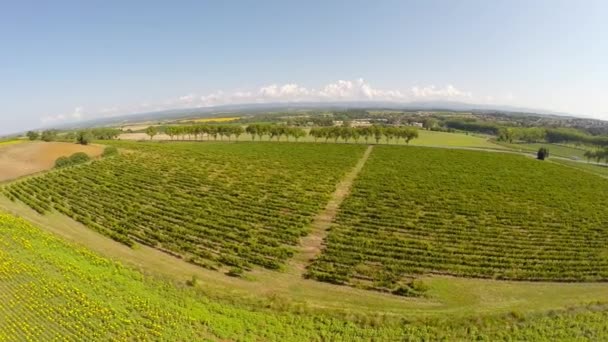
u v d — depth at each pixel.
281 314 33.56
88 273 39.50
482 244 52.12
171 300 35.12
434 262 46.25
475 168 105.25
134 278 39.44
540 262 46.50
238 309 34.16
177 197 72.56
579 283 42.56
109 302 34.44
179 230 54.22
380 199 73.88
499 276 43.22
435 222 60.62
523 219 62.97
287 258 47.56
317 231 57.09
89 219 59.34
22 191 75.88
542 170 103.88
